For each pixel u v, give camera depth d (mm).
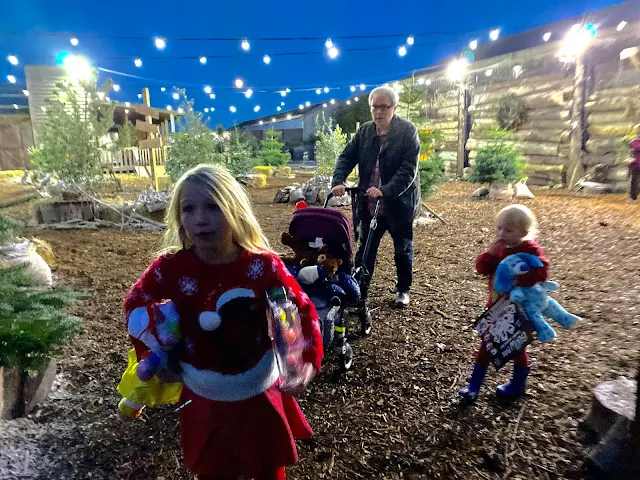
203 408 1894
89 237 8352
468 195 12984
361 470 2539
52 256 6551
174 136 12258
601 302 4762
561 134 13156
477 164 12320
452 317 4547
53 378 3406
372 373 3545
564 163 13180
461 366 3604
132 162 16188
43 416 3031
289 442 1940
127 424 2965
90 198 9406
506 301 2936
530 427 2820
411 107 10562
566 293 5059
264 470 1973
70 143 9703
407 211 4594
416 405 3115
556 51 13078
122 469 2570
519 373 3078
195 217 1736
